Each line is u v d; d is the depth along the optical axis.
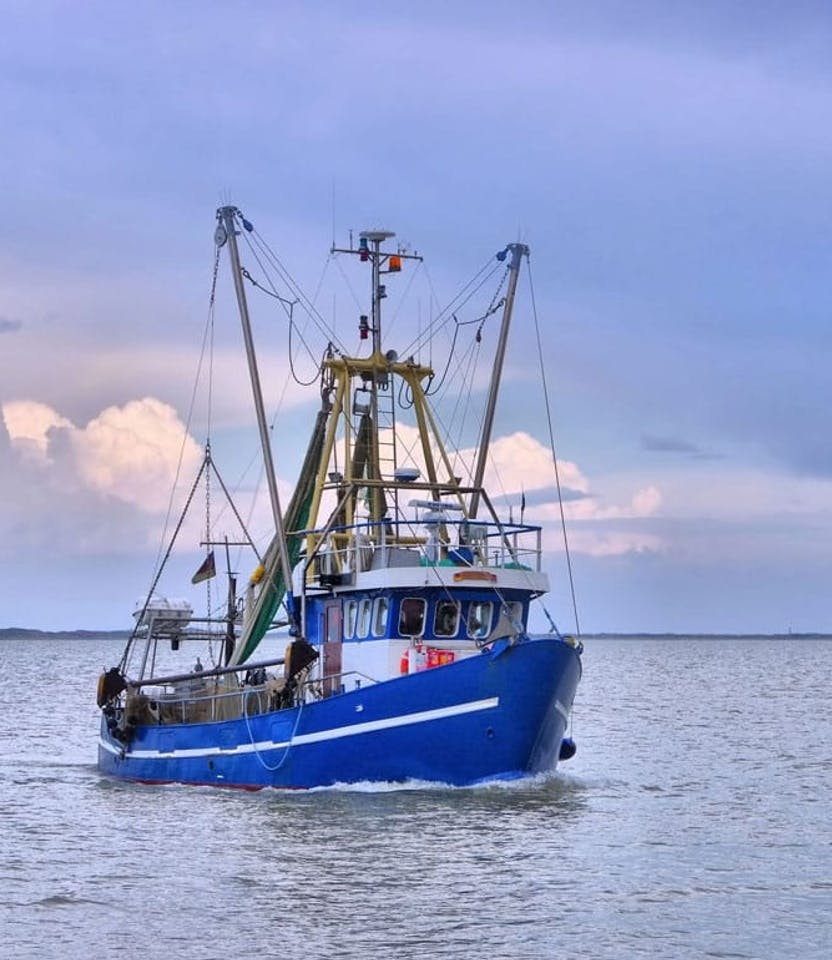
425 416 48.84
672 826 41.47
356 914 30.14
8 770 57.38
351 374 48.03
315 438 50.41
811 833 40.78
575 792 47.06
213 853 36.28
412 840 37.06
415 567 44.09
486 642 43.84
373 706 42.62
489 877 33.34
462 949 27.70
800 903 31.61
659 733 79.50
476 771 42.75
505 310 50.78
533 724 42.34
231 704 50.75
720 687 146.75
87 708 107.69
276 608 52.41
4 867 35.41
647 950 27.80
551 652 41.88
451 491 47.19
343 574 46.12
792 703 113.19
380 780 42.94
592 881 33.28
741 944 28.25
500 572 44.88
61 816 43.50
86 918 30.19
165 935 28.77
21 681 161.50
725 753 66.56
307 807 41.41
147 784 50.69
